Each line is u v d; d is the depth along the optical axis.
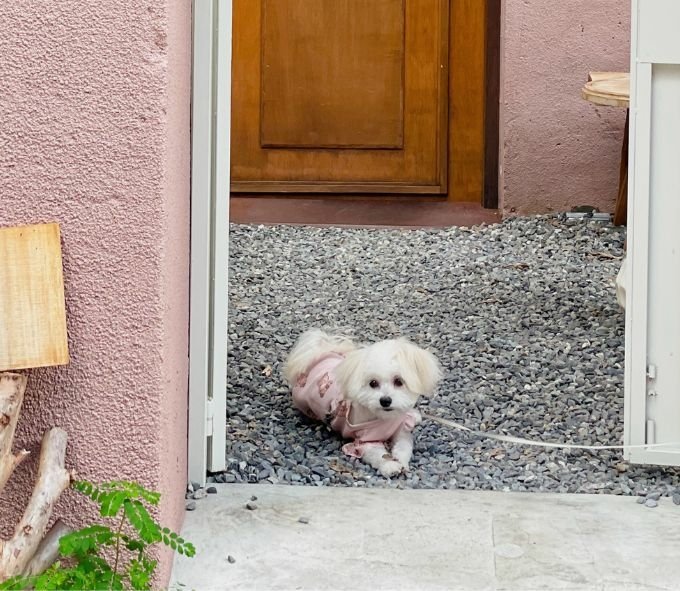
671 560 2.84
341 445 3.79
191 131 3.21
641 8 3.34
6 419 2.42
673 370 3.44
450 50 7.47
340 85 7.55
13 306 2.50
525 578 2.74
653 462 3.45
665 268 3.42
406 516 3.14
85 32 2.53
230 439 3.79
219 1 3.25
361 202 7.51
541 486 3.44
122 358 2.59
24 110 2.54
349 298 5.66
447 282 5.88
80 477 2.60
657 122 3.38
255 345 4.89
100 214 2.56
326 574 2.76
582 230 6.70
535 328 5.09
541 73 7.08
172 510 2.83
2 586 2.34
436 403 4.20
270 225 7.11
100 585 2.44
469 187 7.54
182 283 3.00
